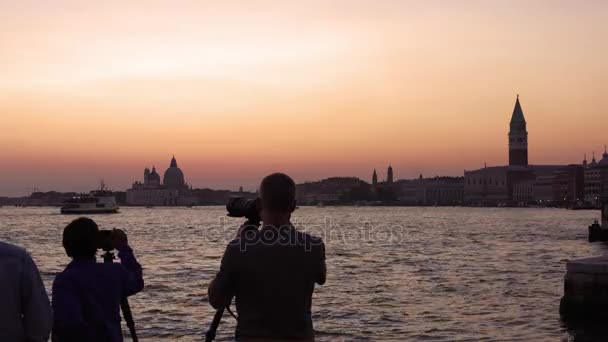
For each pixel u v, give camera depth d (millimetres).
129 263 9648
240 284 7559
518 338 27781
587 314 30844
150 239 115500
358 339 27938
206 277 52094
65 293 8852
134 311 34469
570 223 192625
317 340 27812
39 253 81750
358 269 60062
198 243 103625
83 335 8828
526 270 58531
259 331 7496
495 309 35438
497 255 78250
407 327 30531
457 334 28781
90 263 9117
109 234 9836
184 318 32406
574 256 76125
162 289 43781
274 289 7480
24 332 7516
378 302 38250
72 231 9047
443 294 41844
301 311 7578
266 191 7672
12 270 7395
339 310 35250
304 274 7590
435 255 78062
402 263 66812
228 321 31609
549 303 37344
